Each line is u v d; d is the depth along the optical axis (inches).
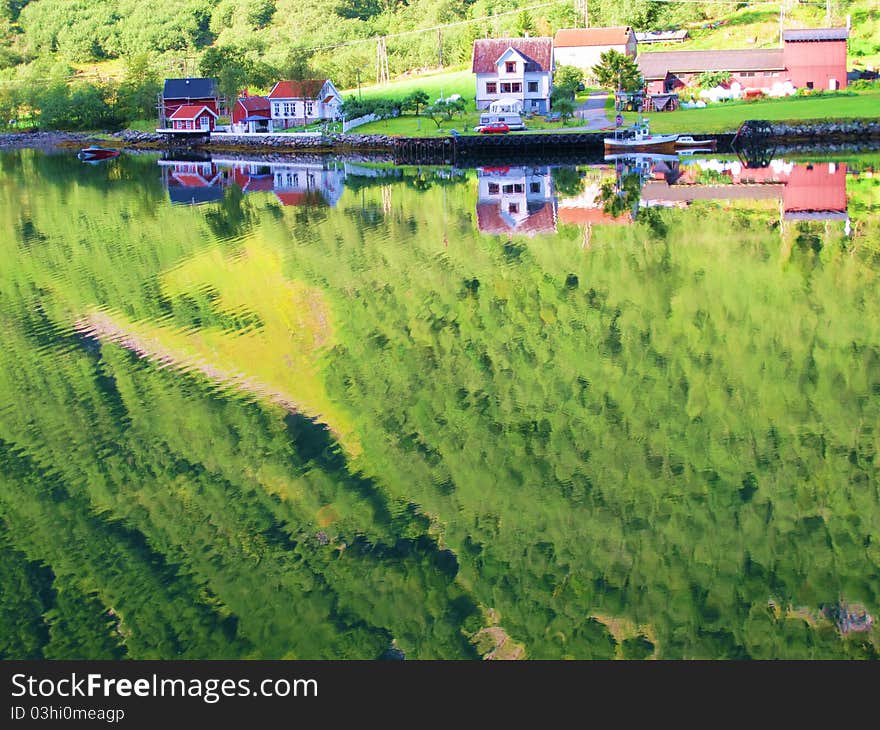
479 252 1818.4
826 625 693.9
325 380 1143.6
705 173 2923.2
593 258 1742.1
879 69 4712.1
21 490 895.1
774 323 1315.2
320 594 734.5
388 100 4963.1
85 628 706.2
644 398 1070.4
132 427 1021.8
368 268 1690.5
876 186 2486.5
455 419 1023.6
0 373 1184.8
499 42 4549.7
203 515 844.0
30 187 3105.3
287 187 3004.4
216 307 1449.3
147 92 5516.7
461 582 746.8
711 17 5999.0
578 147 3718.0
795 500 850.1
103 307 1467.8
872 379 1104.2
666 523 816.3
